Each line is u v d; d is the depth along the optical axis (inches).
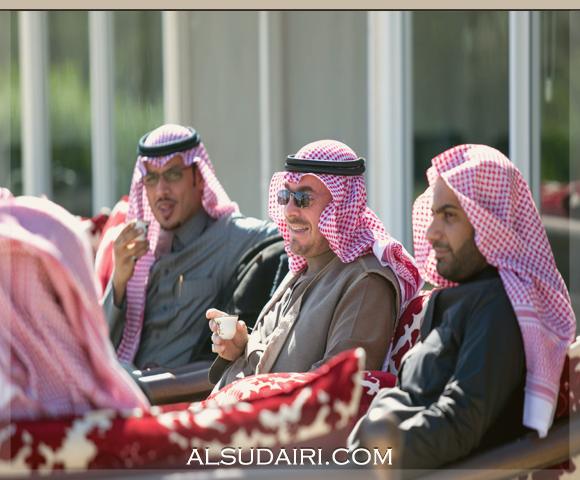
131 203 477.1
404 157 683.4
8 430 171.3
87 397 187.6
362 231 336.2
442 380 240.1
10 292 181.8
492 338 236.1
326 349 314.7
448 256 263.9
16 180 1006.4
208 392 367.6
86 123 957.2
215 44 838.5
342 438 199.5
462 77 631.2
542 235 264.2
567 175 556.7
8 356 181.0
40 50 974.4
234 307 402.9
